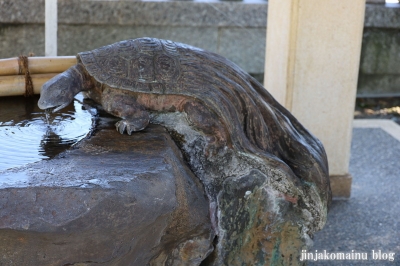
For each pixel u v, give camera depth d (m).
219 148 2.31
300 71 3.83
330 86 3.91
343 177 4.10
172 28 6.62
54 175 1.82
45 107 2.24
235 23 6.75
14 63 2.93
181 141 2.38
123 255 1.91
